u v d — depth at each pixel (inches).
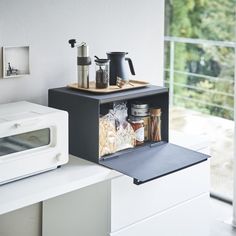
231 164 180.9
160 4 126.2
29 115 88.0
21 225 107.0
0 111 91.2
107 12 115.3
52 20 106.3
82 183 87.5
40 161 88.3
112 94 97.8
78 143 98.7
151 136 107.7
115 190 92.4
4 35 99.3
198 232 112.0
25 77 104.0
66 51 109.7
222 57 265.0
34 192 81.7
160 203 101.7
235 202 139.7
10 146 84.4
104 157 97.2
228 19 267.6
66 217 101.6
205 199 112.0
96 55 115.0
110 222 92.9
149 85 106.8
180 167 94.3
